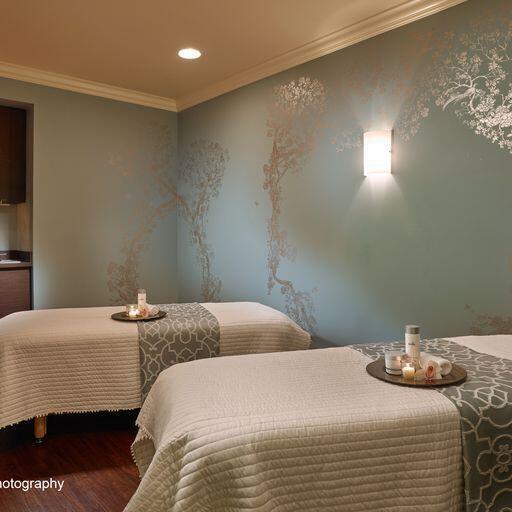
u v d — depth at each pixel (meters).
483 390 1.39
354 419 1.23
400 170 2.55
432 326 2.43
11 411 2.12
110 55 3.15
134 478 2.00
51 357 2.21
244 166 3.57
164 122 4.19
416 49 2.46
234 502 1.11
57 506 1.79
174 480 1.17
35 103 3.51
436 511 1.22
